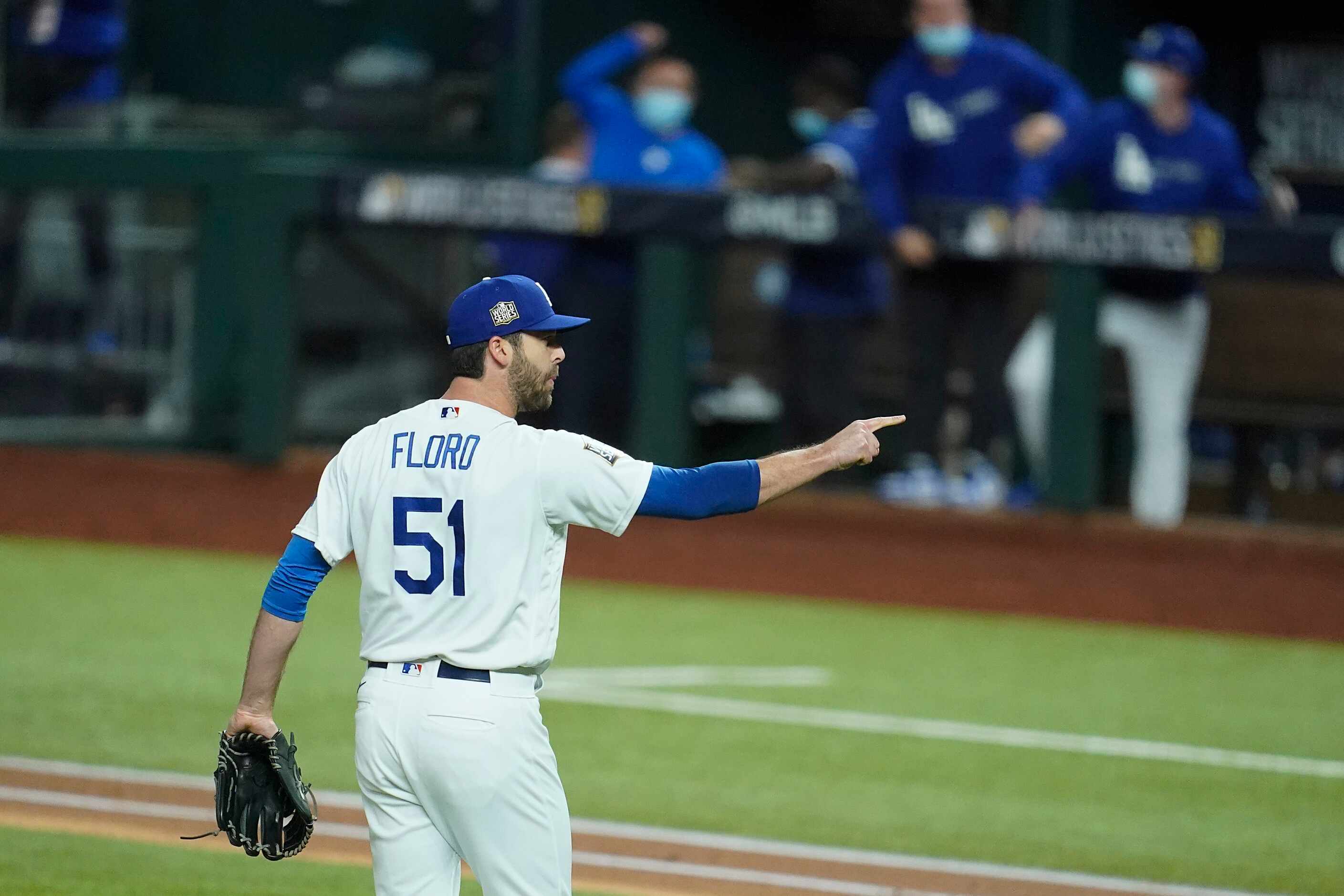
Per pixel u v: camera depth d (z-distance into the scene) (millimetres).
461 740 13055
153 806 22094
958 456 40938
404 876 13484
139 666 31047
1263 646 37344
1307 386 39969
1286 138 50656
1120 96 50781
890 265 42125
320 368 47594
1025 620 39812
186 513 45406
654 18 54969
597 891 19203
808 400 41406
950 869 20250
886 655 34844
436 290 47969
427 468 13438
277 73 52031
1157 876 20688
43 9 49875
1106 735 28438
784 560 41906
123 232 47062
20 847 19609
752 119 57344
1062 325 39844
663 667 33031
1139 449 40469
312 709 28188
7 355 48031
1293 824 23297
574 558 43219
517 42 51750
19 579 39844
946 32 39031
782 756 26375
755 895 19375
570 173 46062
